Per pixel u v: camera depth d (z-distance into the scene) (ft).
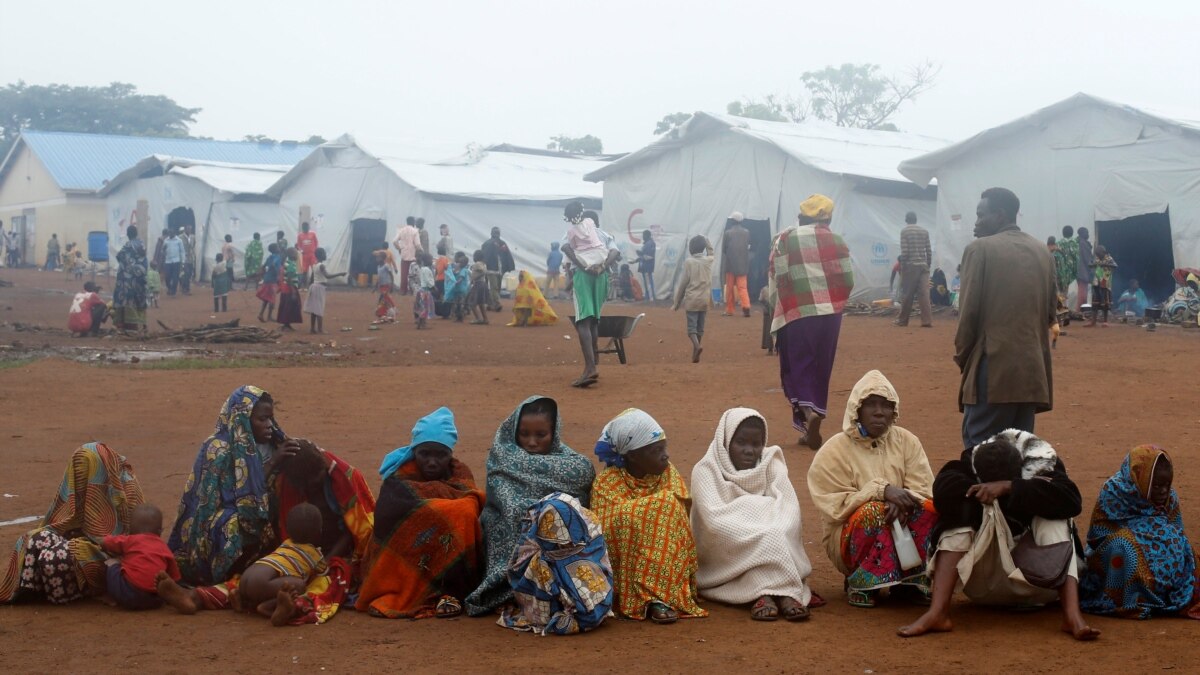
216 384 46.26
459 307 83.71
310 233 116.47
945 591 18.03
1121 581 18.45
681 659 16.67
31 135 201.46
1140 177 74.69
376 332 75.61
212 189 140.77
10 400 42.24
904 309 72.18
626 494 20.12
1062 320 39.04
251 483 20.35
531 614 18.38
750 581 19.26
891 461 20.35
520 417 20.72
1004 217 23.52
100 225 193.88
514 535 19.49
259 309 96.63
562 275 118.21
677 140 101.91
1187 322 67.72
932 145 115.03
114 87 296.30
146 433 36.50
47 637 17.92
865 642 17.42
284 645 17.54
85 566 19.72
